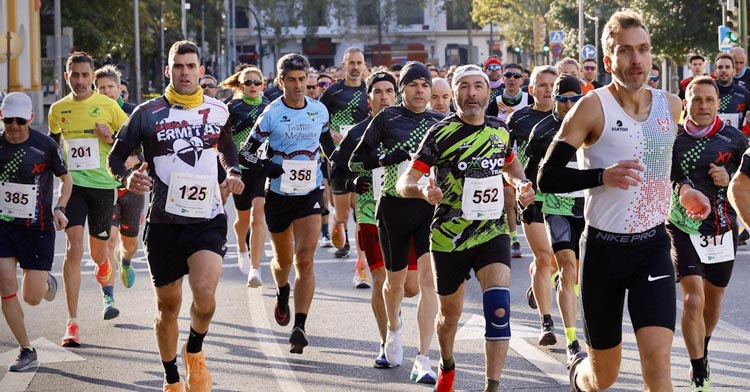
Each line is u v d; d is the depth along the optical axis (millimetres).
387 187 17828
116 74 25891
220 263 15633
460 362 18531
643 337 12125
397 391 16688
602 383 13117
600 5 118938
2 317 23641
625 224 12391
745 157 13828
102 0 110688
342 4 195875
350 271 29219
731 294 24484
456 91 15289
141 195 24797
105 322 22688
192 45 16062
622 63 12078
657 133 12305
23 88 100438
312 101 21609
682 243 16438
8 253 18859
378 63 192125
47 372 18375
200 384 15539
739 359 18375
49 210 19312
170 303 15914
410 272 18344
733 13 51219
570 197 18766
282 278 21219
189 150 15859
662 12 81750
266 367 18438
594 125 12297
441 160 15344
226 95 119812
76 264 20734
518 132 21328
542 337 19531
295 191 20609
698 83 17234
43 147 19016
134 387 17328
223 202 16391
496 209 15289
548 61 141625
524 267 29266
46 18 118500
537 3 148000
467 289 25891
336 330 21406
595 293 12656
